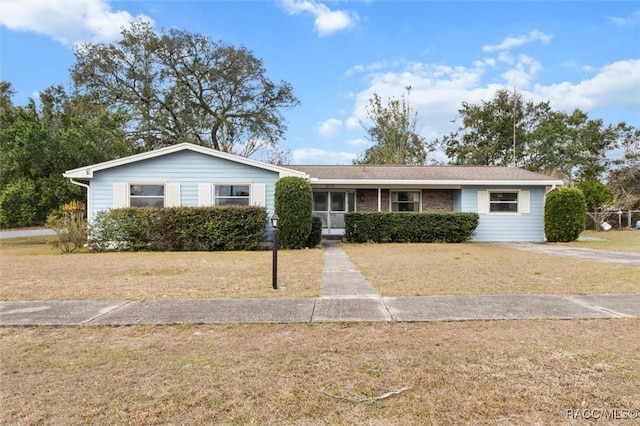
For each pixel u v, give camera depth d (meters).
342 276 6.79
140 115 24.55
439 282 6.16
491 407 2.36
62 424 2.20
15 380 2.77
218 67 26.05
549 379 2.73
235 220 11.95
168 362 3.07
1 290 5.70
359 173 16.42
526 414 2.29
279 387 2.64
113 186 12.61
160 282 6.30
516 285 5.89
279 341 3.52
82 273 7.29
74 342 3.54
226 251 11.58
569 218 14.19
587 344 3.38
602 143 32.56
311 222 12.34
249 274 7.07
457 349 3.29
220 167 12.95
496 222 15.21
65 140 15.15
